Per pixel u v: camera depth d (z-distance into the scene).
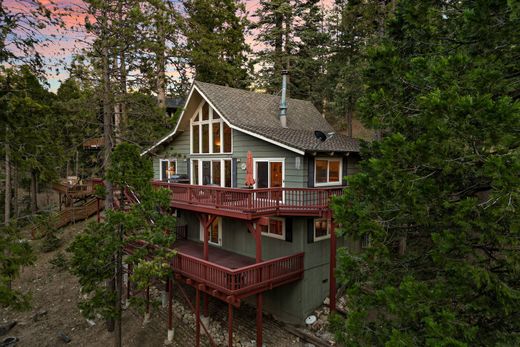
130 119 15.39
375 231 6.32
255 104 17.03
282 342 11.34
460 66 5.31
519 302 4.96
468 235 5.47
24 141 8.84
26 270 18.72
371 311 10.55
